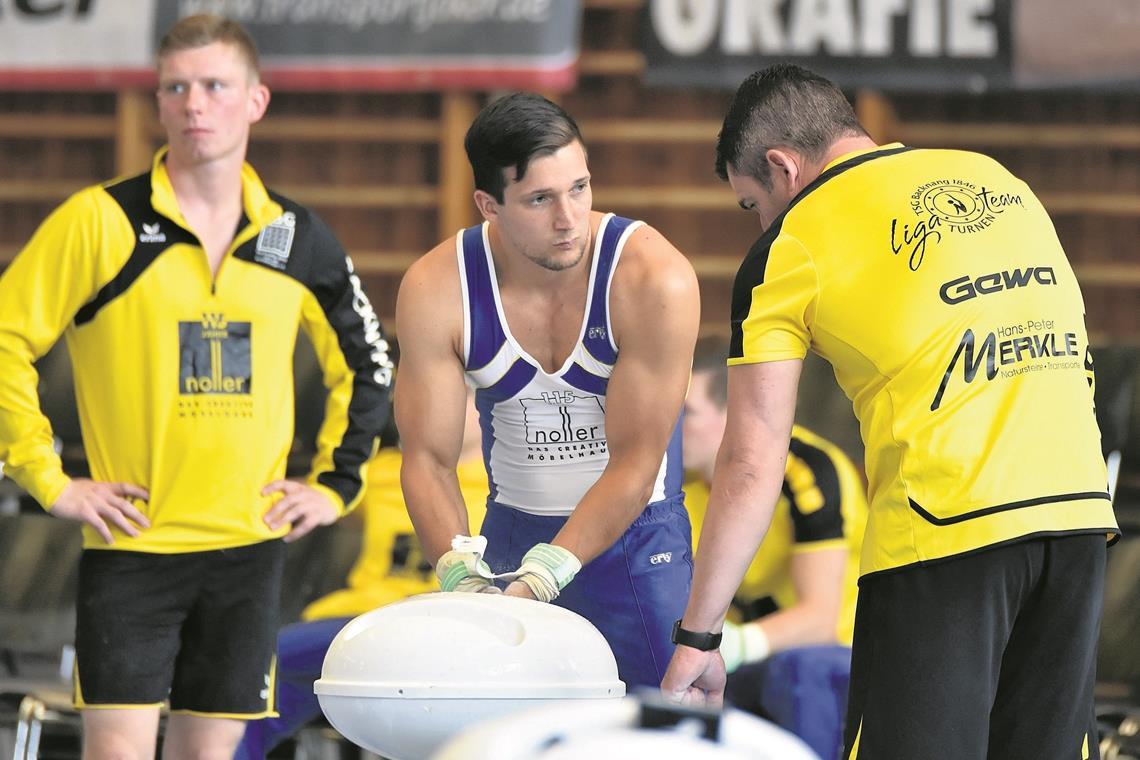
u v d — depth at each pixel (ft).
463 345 27.40
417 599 19.16
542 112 24.36
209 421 31.99
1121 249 85.81
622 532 26.61
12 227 90.27
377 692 17.66
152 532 31.86
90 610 31.73
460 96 87.10
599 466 28.37
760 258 24.99
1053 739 24.38
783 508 40.63
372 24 79.41
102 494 31.50
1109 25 75.51
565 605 29.17
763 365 24.85
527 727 9.18
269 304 32.65
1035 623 24.30
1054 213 86.07
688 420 41.63
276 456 32.94
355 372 34.73
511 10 78.48
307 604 51.01
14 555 52.39
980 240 24.47
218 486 32.04
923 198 24.61
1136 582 46.11
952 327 23.99
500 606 18.72
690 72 77.87
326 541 51.96
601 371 27.37
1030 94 86.38
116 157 89.15
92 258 31.63
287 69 80.07
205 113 31.60
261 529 32.53
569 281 26.94
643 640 28.66
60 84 82.07
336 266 33.96
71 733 48.03
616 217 27.63
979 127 86.43
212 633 32.27
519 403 27.99
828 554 40.19
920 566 23.85
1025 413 24.00
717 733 9.14
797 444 41.11
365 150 90.27
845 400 56.03
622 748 8.85
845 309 24.35
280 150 90.68
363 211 90.22
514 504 28.99
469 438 45.06
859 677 24.71
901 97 87.45
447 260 27.35
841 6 77.05
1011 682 24.62
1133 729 41.16
